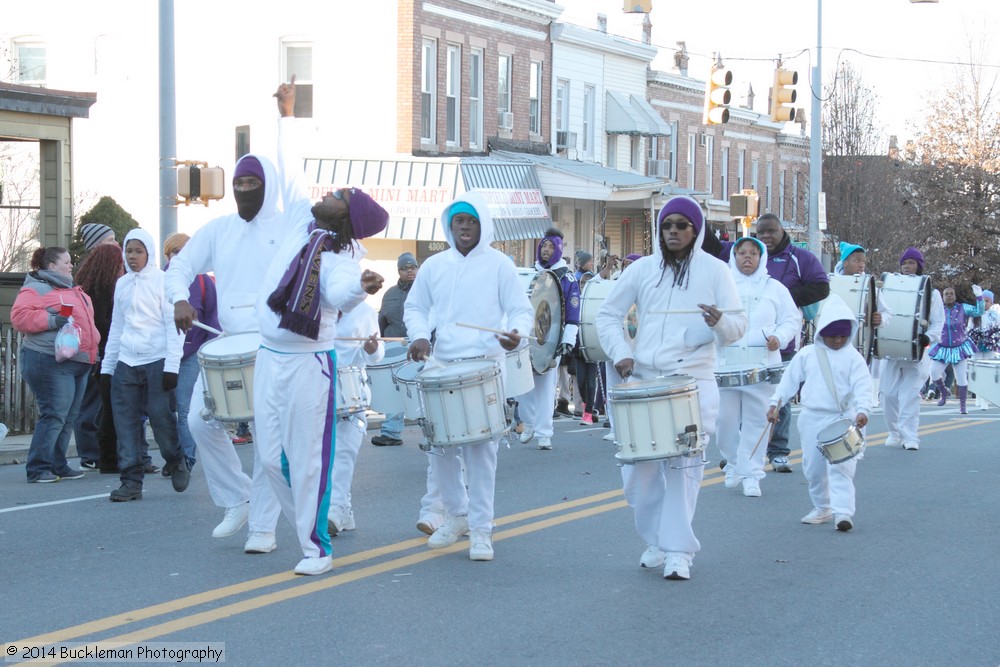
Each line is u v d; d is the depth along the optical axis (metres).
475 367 7.95
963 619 7.01
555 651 6.22
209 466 8.66
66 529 9.13
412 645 6.27
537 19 33.56
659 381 7.44
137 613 6.78
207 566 7.91
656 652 6.25
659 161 41.44
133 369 10.32
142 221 31.91
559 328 14.24
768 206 52.28
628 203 36.56
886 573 8.08
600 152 37.50
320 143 29.47
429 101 29.73
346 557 8.22
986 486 11.70
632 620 6.82
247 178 8.34
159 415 10.34
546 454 13.82
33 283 11.40
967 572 8.14
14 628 6.49
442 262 8.49
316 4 29.50
